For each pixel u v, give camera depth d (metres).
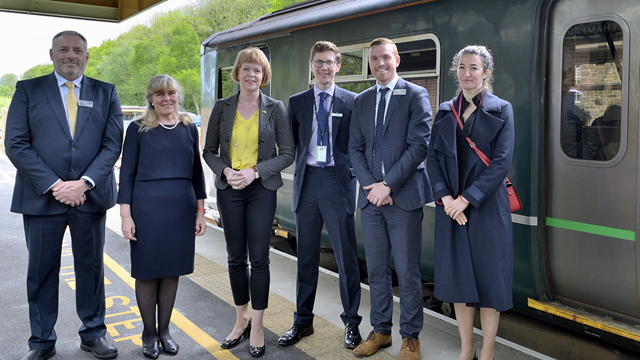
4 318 3.59
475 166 2.62
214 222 6.88
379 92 3.00
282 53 5.01
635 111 2.60
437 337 3.36
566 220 2.91
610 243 2.73
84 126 2.91
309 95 3.21
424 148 2.85
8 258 5.18
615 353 2.83
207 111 6.64
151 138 2.94
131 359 2.99
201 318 3.65
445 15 3.46
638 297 2.65
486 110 2.60
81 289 3.03
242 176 2.93
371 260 3.05
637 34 2.59
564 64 2.90
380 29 3.94
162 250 2.93
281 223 5.25
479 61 2.58
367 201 3.03
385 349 3.13
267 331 3.42
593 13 2.76
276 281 4.60
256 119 3.05
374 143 2.99
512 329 3.31
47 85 2.88
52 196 2.86
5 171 13.22
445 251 2.67
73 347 3.14
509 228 2.63
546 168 2.99
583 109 2.82
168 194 2.95
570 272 2.92
